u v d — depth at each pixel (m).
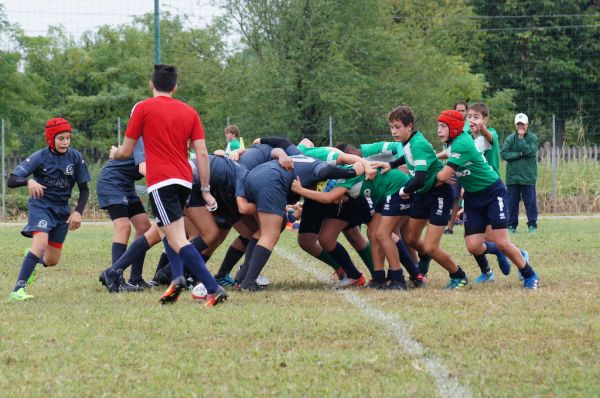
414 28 82.44
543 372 9.83
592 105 93.94
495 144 23.41
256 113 63.19
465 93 84.25
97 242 29.14
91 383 9.52
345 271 17.64
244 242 18.00
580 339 11.37
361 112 64.19
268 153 17.52
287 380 9.59
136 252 16.72
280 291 16.25
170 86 14.39
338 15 65.56
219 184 16.70
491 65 95.81
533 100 94.25
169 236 14.12
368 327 12.18
